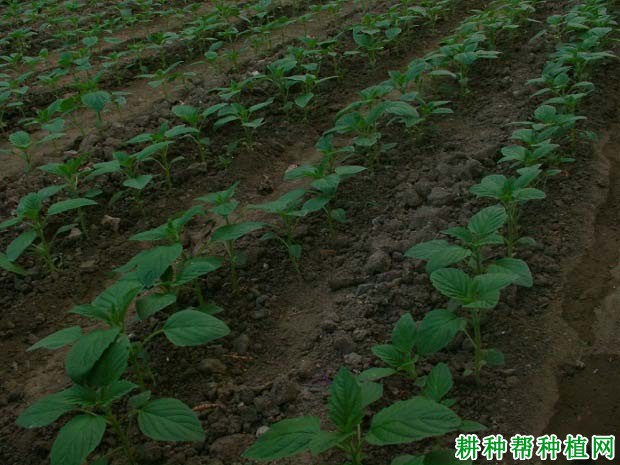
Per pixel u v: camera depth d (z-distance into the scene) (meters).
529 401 3.33
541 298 3.99
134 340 3.96
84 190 5.80
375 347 3.19
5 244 5.21
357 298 4.11
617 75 6.87
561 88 6.08
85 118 7.61
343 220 4.75
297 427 2.54
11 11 11.58
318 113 7.00
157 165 6.20
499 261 3.66
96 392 2.93
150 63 9.26
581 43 6.64
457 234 3.68
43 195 4.79
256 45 8.81
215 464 3.10
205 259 3.99
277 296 4.34
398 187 5.29
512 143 5.59
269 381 3.60
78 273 4.84
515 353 3.61
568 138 5.64
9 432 3.46
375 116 5.36
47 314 4.49
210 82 7.76
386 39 8.88
